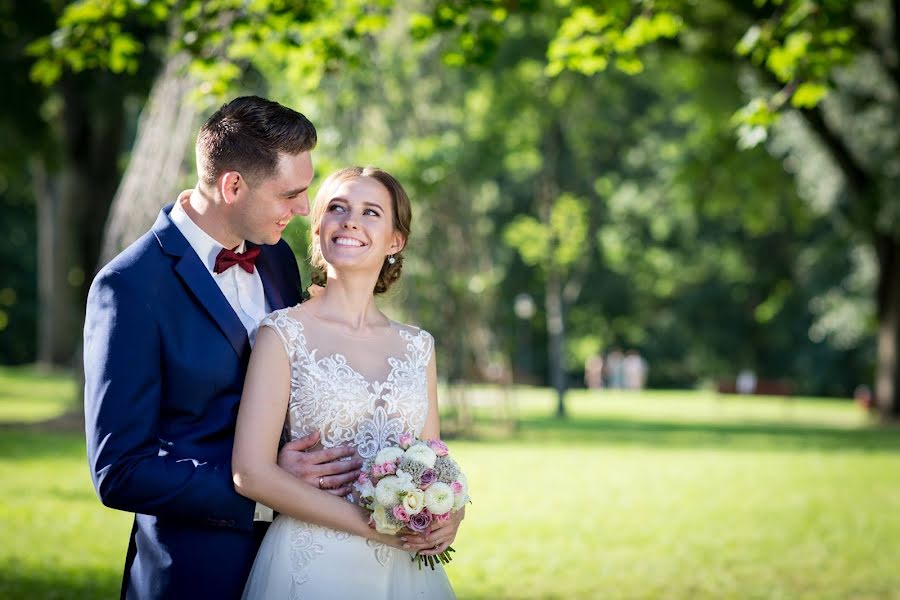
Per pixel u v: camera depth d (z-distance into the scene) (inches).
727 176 893.8
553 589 260.4
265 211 123.8
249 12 271.4
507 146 896.3
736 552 310.8
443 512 120.0
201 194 126.3
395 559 127.6
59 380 1004.6
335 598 122.7
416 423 130.9
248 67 411.2
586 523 353.4
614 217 1247.5
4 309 1454.2
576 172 1190.3
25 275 1478.8
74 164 721.0
